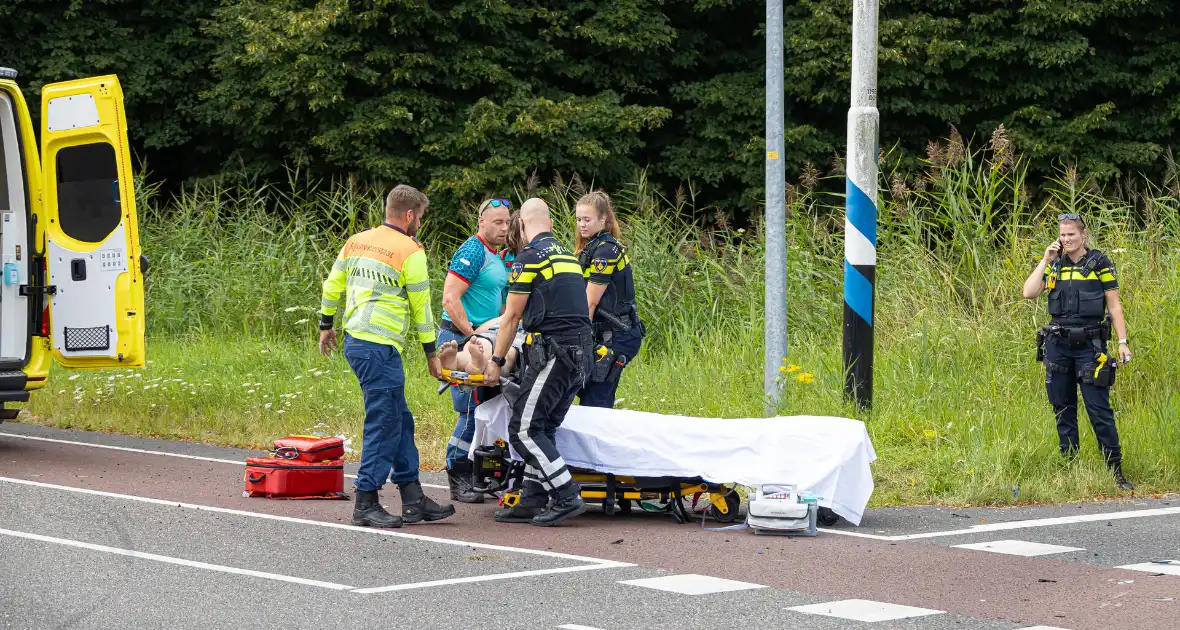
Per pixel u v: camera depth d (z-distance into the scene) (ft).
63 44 183.32
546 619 43.80
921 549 56.80
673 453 63.05
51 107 84.94
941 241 110.42
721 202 187.73
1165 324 91.76
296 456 68.33
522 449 61.36
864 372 85.71
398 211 61.93
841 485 61.41
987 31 176.04
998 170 118.01
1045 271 74.95
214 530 58.75
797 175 180.86
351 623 43.09
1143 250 103.14
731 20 195.93
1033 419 80.74
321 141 171.53
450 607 45.29
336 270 62.08
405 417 62.08
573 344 60.85
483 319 68.44
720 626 43.19
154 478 73.61
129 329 83.25
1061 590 48.88
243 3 181.57
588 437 63.52
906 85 175.83
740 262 119.65
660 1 188.44
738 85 186.70
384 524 60.54
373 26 172.76
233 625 42.57
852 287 85.71
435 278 133.39
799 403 86.48
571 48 189.88
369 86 177.88
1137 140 179.42
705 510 65.05
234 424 93.86
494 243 68.33
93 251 84.43
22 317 84.64
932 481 71.77
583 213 67.67
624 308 68.08
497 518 62.85
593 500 64.85
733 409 89.97
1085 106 182.60
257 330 130.82
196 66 190.39
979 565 53.31
